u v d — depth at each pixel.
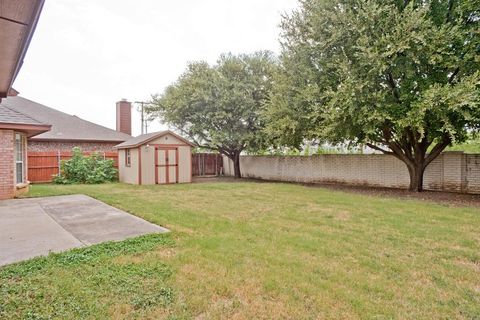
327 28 8.91
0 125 7.87
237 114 14.91
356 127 8.88
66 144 16.56
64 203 7.18
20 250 3.63
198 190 10.29
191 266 3.19
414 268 3.26
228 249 3.74
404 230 4.75
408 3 7.75
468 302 2.53
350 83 7.88
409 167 9.77
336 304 2.48
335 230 4.76
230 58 15.35
